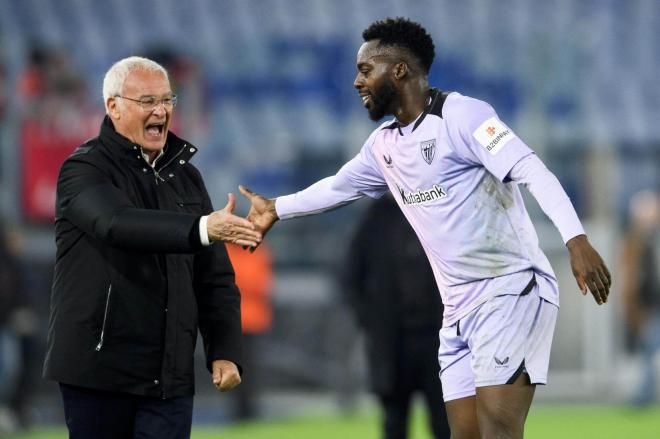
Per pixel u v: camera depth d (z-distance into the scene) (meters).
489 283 13.40
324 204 14.86
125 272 12.66
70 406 12.81
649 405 34.84
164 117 13.00
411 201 13.73
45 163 37.19
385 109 13.61
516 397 13.18
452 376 13.93
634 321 35.31
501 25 43.53
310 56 42.41
